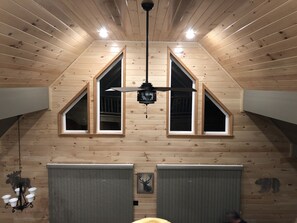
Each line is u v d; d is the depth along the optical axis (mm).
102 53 4977
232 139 5219
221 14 2863
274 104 3875
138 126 5168
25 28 2646
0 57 2797
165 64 4988
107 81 5230
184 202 5242
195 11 2842
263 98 4254
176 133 5227
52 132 5172
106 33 4230
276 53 2900
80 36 4051
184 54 4996
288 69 3020
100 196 5223
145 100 2809
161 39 4723
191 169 5180
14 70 3338
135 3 2637
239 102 5125
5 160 5195
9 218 5238
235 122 5184
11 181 5230
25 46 2996
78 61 4992
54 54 3893
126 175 5184
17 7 2230
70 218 5242
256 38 2945
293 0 1973
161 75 5008
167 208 5254
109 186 5207
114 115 5301
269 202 5312
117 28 3832
